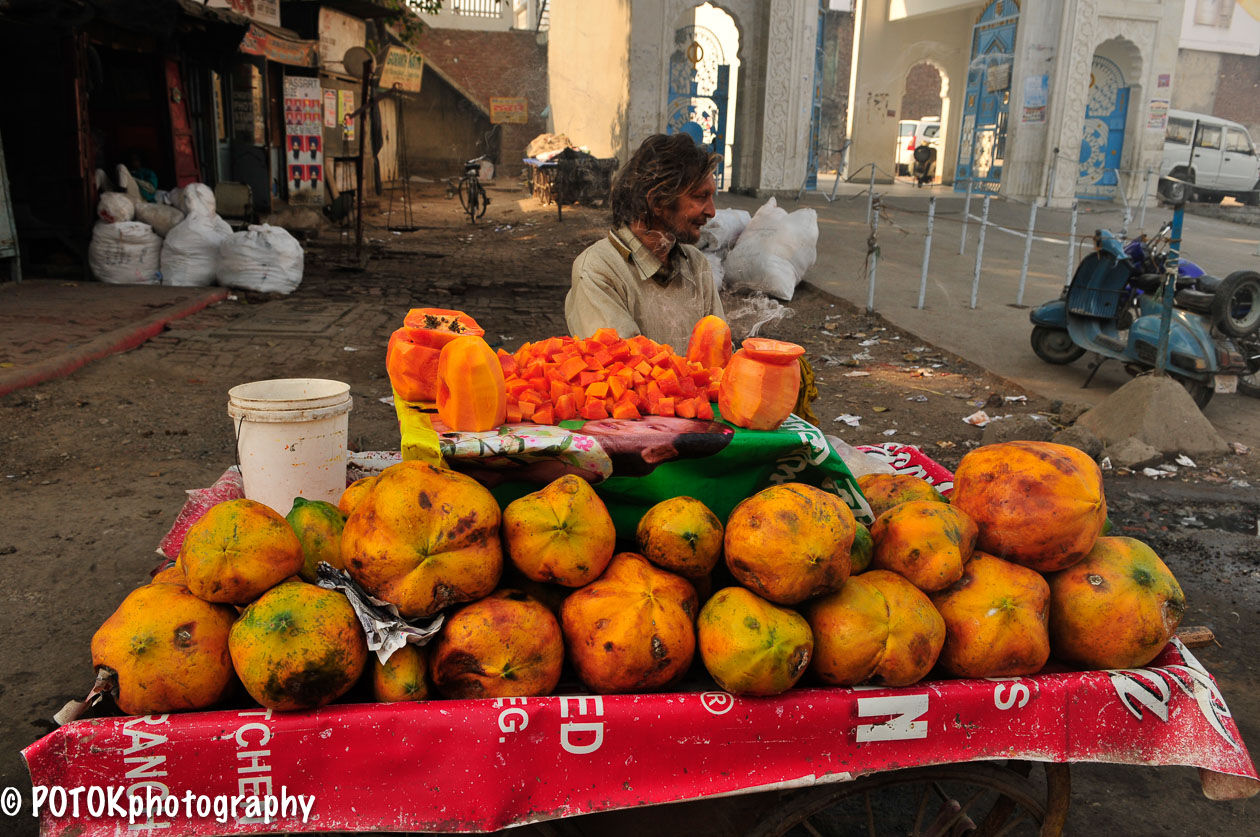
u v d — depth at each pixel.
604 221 17.77
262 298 9.80
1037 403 6.91
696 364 2.45
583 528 1.82
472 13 30.86
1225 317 6.45
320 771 1.67
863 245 14.30
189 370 7.05
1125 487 5.37
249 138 15.23
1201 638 2.23
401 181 28.12
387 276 11.85
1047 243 15.13
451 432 1.97
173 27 9.82
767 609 1.77
